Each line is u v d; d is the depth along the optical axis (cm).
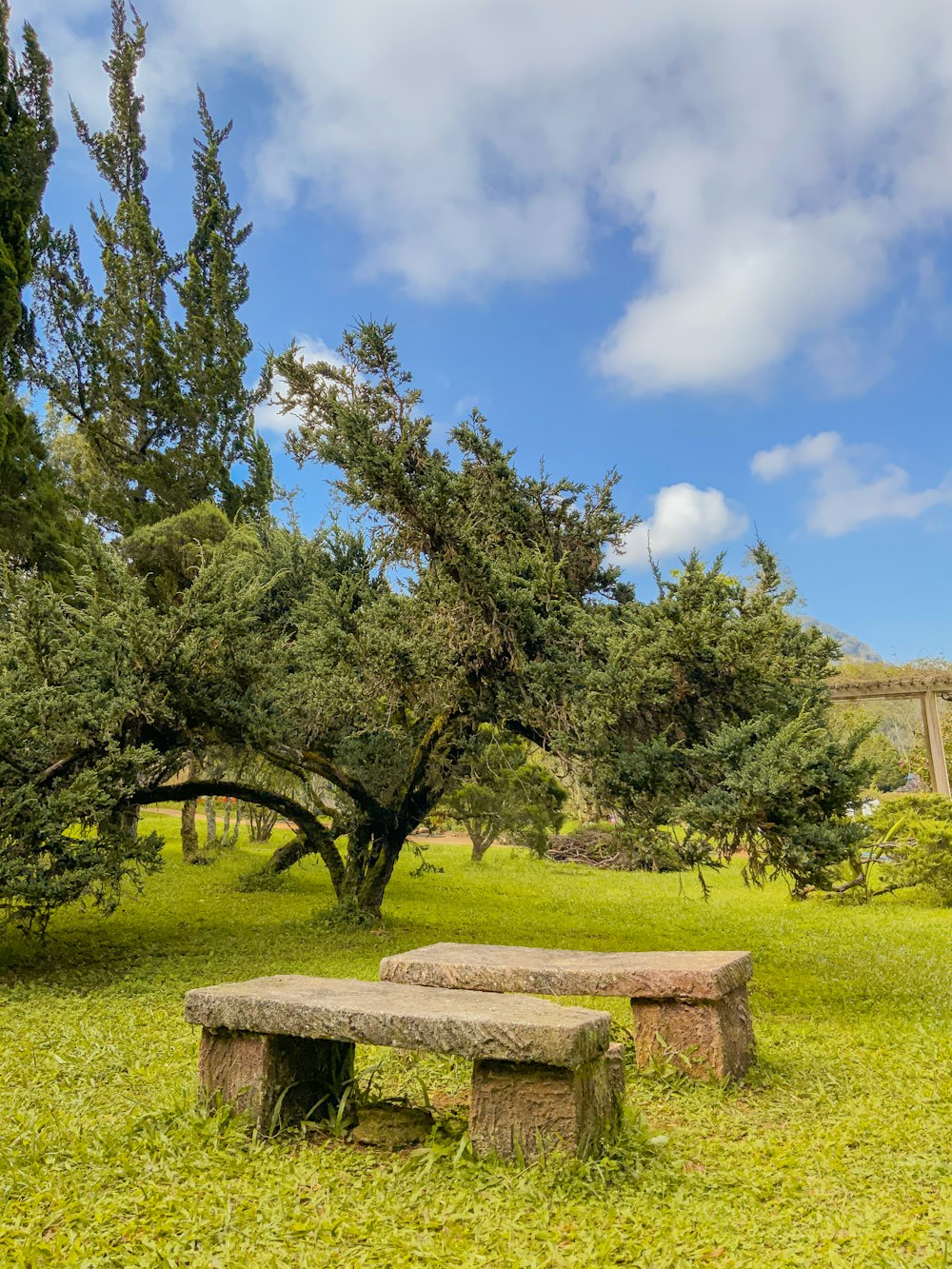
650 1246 302
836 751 782
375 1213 332
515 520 1203
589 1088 390
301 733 1173
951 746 3438
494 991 546
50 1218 321
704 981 506
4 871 815
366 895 1245
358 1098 467
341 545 1349
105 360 2300
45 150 2088
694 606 875
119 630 975
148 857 950
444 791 1323
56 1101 450
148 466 2238
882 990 843
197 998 426
